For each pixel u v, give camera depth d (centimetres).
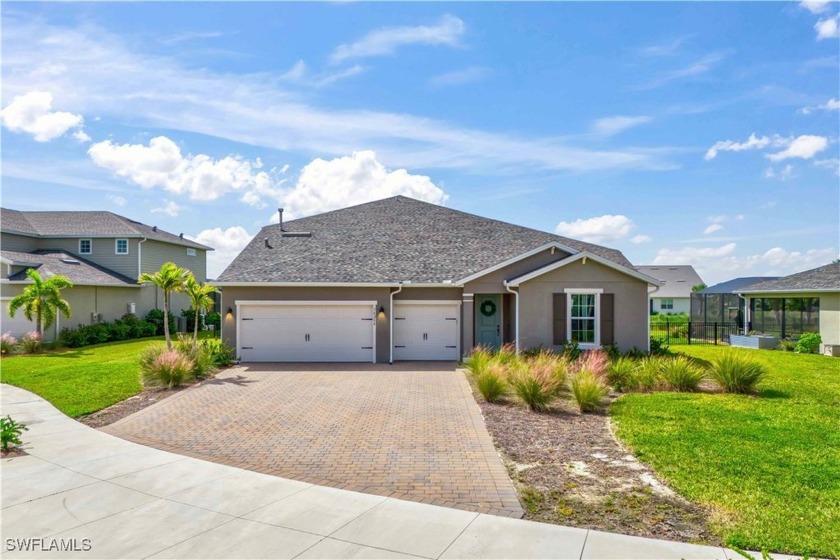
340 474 733
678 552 488
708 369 1566
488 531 539
